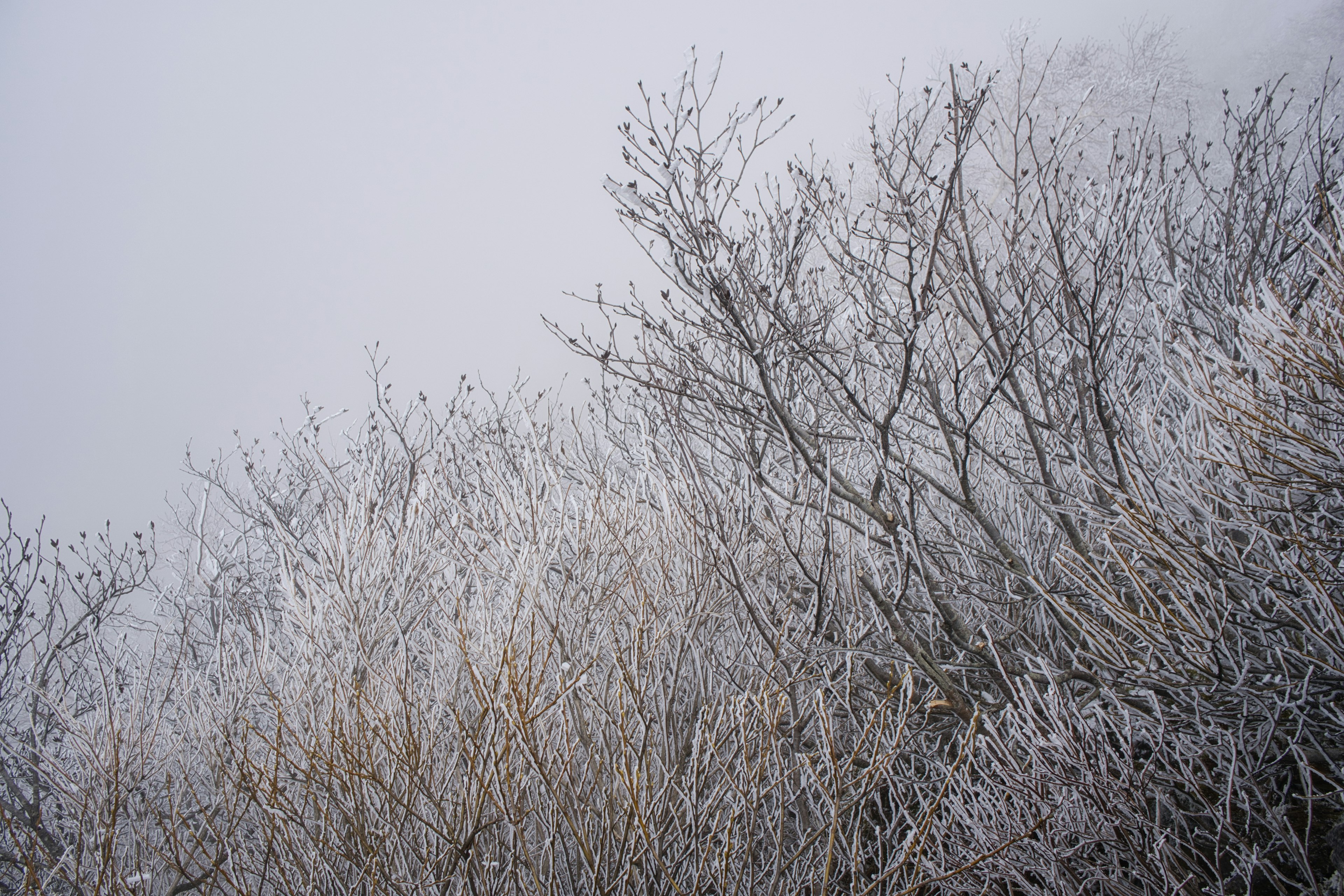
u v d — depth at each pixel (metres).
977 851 2.86
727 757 3.21
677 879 2.73
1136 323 4.14
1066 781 2.78
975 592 4.21
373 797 2.97
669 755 3.31
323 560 4.73
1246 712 2.93
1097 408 3.33
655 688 3.46
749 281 3.20
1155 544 3.02
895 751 2.65
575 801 2.79
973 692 4.27
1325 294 3.27
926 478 3.69
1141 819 2.64
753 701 3.01
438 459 5.76
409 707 3.06
